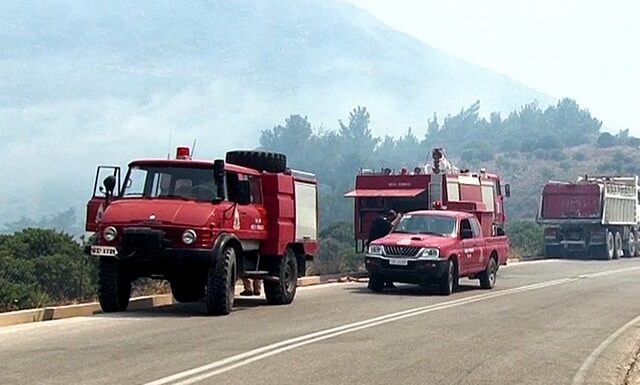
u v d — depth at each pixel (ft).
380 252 76.74
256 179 63.21
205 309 60.95
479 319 58.18
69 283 68.95
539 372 39.37
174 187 58.03
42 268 67.92
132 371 36.60
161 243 54.39
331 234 161.27
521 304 68.90
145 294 68.74
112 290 56.70
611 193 158.40
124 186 58.85
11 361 38.63
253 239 61.77
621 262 146.82
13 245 76.59
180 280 59.41
